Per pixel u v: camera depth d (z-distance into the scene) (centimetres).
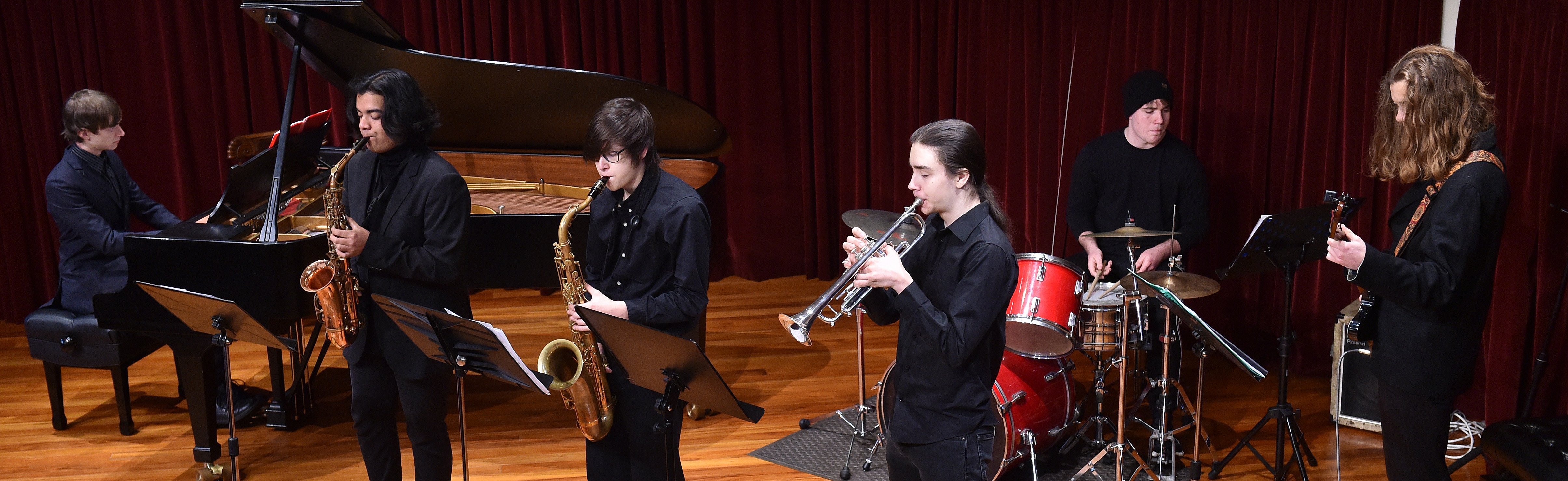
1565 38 310
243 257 281
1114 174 379
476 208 388
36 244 515
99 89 509
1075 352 448
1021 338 303
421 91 249
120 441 356
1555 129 314
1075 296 299
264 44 514
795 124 555
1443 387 238
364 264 240
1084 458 339
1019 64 500
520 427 368
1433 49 229
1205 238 388
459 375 229
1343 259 227
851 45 535
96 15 500
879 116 536
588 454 253
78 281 358
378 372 257
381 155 250
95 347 348
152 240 285
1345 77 408
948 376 196
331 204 260
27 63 496
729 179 561
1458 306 233
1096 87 474
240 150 394
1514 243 327
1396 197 409
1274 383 416
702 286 229
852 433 363
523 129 409
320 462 339
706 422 374
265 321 289
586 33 529
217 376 368
